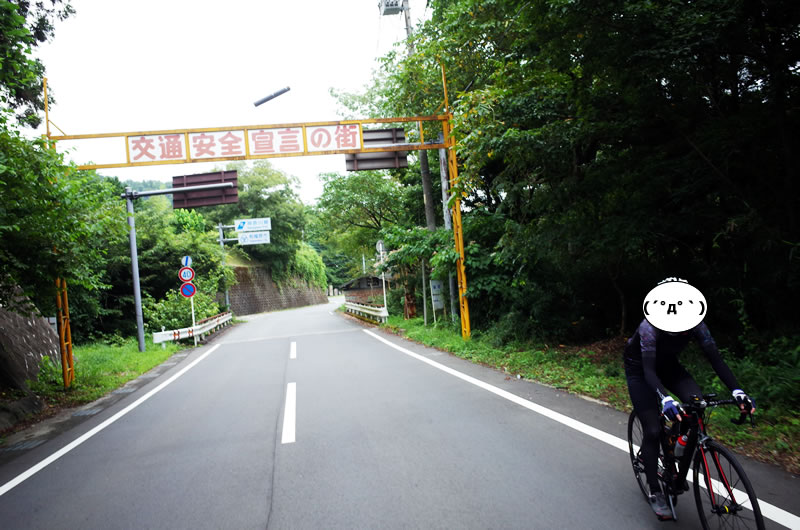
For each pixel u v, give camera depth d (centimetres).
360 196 1956
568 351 868
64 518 341
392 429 495
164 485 389
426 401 604
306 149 1077
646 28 568
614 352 788
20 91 1017
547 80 786
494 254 1075
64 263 752
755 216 569
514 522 289
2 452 546
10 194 588
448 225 1291
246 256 4253
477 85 1088
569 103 752
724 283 646
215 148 1047
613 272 874
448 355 1000
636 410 309
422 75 1149
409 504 323
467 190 901
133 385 945
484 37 1001
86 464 465
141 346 1430
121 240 905
